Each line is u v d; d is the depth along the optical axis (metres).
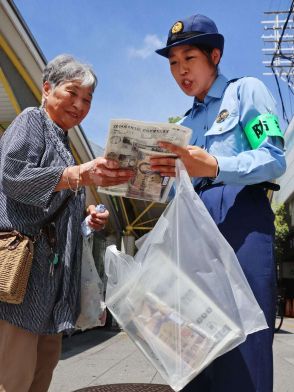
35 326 1.79
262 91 1.87
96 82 2.16
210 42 1.96
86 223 2.30
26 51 5.50
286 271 26.59
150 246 1.63
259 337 1.71
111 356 6.01
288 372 4.76
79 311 2.13
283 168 1.76
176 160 1.66
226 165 1.66
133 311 1.59
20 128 1.88
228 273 1.58
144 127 1.56
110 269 1.72
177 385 1.47
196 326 1.51
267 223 1.83
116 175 1.70
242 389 1.66
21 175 1.76
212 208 1.89
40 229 1.89
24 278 1.73
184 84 2.05
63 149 2.00
